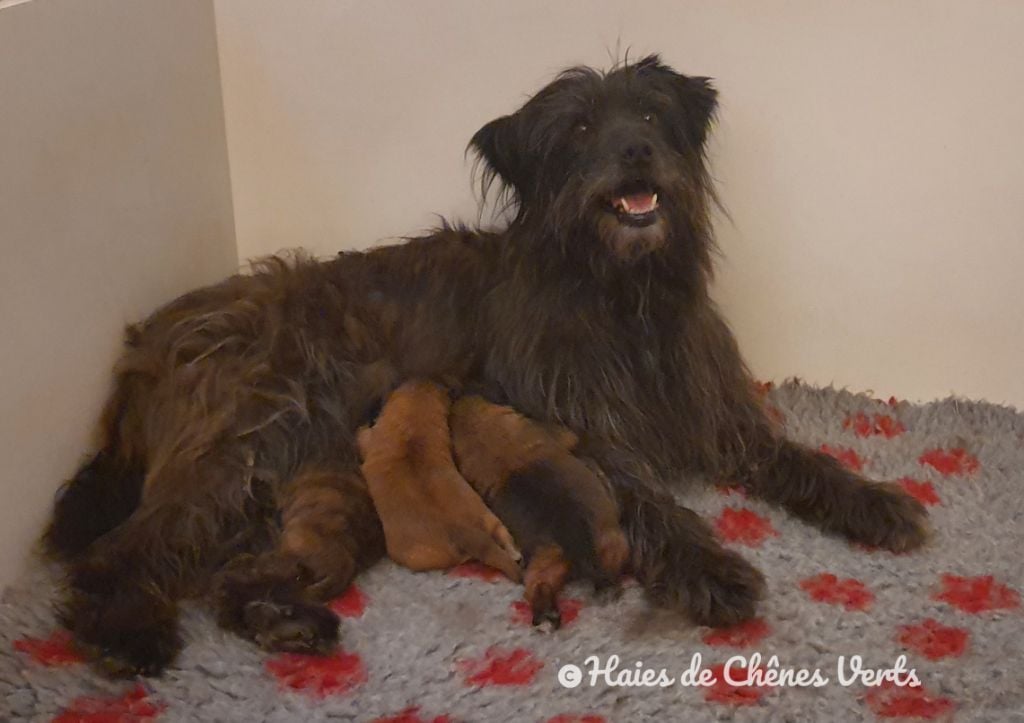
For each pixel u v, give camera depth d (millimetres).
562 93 1438
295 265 1540
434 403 1406
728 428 1504
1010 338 1639
